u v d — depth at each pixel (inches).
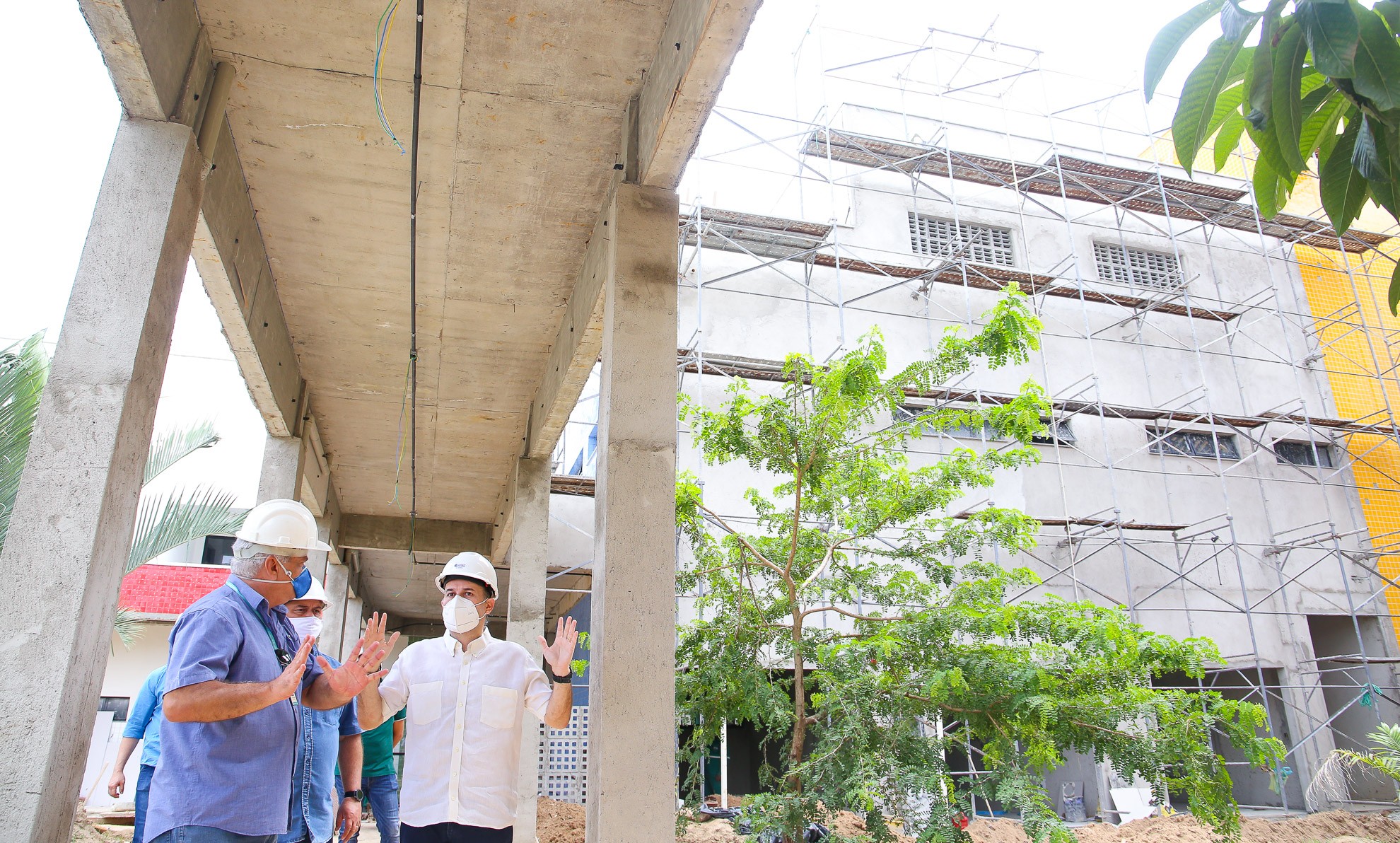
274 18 154.9
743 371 509.0
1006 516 295.0
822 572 304.3
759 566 296.5
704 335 528.7
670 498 163.9
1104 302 619.8
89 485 120.1
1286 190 77.2
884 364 268.1
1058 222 635.5
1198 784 238.1
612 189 182.2
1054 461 570.3
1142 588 563.2
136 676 484.4
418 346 271.6
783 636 286.0
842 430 281.9
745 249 534.9
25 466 119.6
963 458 291.9
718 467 503.8
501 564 455.8
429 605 690.2
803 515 311.7
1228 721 245.6
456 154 191.6
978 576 320.5
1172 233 630.5
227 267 189.0
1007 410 289.6
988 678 253.9
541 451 311.4
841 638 286.7
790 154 554.6
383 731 217.9
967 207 616.4
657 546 160.9
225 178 182.7
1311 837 435.8
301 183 200.2
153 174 137.7
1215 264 665.0
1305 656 581.3
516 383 296.5
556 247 223.9
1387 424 634.8
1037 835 224.4
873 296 569.0
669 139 163.6
